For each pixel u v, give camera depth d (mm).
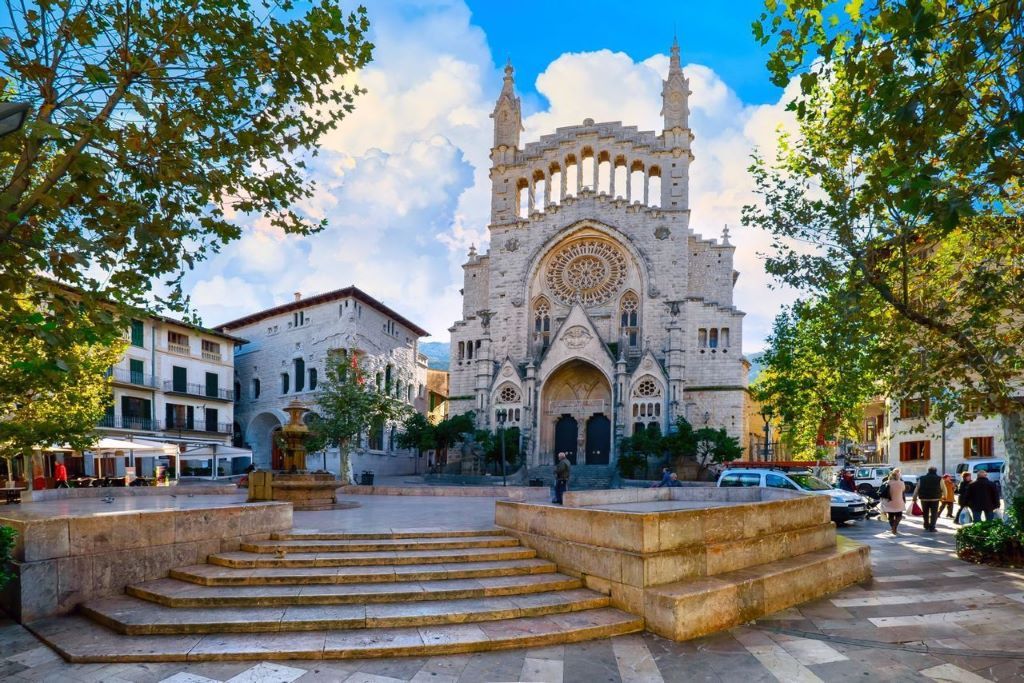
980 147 7898
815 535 12547
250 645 7914
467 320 61844
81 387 23359
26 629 8695
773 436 67125
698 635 8797
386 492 29484
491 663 7703
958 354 14141
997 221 13789
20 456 32062
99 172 8367
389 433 62531
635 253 56500
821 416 40094
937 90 7898
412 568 10453
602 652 8148
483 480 50812
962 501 19109
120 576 9938
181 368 51344
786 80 9938
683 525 9883
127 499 20938
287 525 12578
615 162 60406
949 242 15430
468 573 10328
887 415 49094
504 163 63125
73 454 39188
